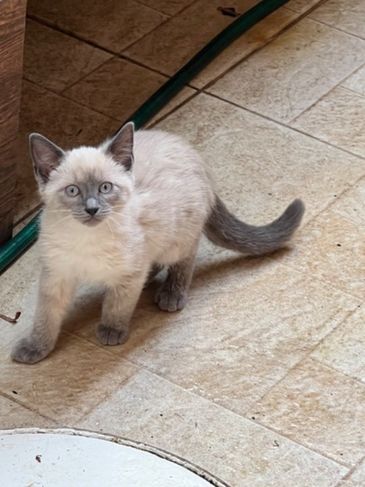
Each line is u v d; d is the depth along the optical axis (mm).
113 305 914
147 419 859
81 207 840
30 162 1110
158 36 1292
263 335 938
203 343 929
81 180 846
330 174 1110
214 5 1346
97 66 1243
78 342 925
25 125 1156
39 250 896
